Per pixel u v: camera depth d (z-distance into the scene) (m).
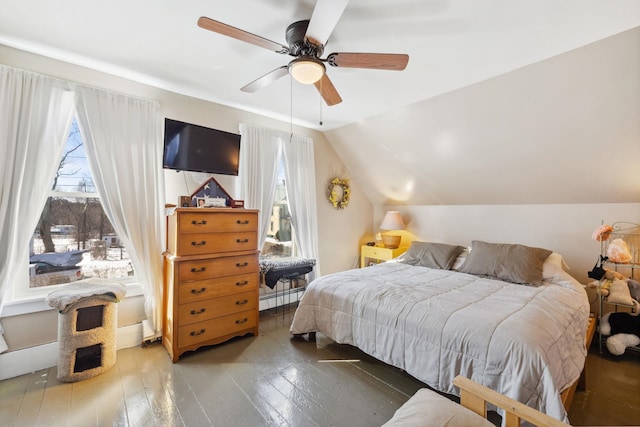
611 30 1.75
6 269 1.98
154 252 2.57
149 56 2.14
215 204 2.64
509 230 3.50
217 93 2.78
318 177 3.99
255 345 2.59
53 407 1.75
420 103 2.88
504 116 2.62
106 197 2.35
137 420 1.66
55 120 2.17
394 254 4.11
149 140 2.55
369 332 2.15
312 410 1.76
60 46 2.02
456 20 1.67
